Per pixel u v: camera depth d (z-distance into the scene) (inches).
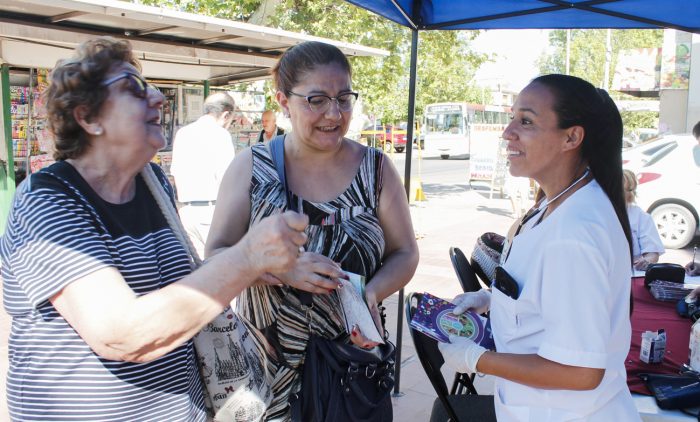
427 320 70.4
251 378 67.7
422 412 134.3
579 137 61.1
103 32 227.6
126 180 58.2
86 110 53.3
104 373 53.2
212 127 220.5
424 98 706.8
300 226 49.2
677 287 115.2
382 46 462.9
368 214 75.1
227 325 65.7
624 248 59.3
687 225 338.0
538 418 61.4
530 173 64.4
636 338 96.7
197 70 320.5
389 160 78.8
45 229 48.9
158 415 57.1
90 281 47.9
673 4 127.2
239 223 75.7
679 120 645.9
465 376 100.5
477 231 378.6
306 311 71.5
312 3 430.6
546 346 56.5
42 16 206.8
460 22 139.7
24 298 51.6
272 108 415.8
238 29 234.4
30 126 265.9
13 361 53.5
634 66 792.3
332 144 71.4
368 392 70.7
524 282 61.8
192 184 219.0
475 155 585.3
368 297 69.9
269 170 74.8
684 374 81.4
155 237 60.7
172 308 47.4
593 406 59.7
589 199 59.1
